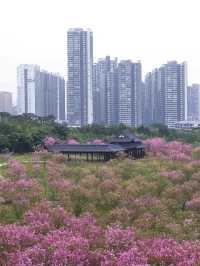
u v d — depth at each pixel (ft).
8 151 401.08
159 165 254.27
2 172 256.73
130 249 77.20
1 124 432.66
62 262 72.38
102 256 74.18
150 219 134.31
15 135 409.69
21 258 72.90
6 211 143.84
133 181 203.21
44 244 79.46
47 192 183.62
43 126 467.11
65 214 120.88
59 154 332.80
